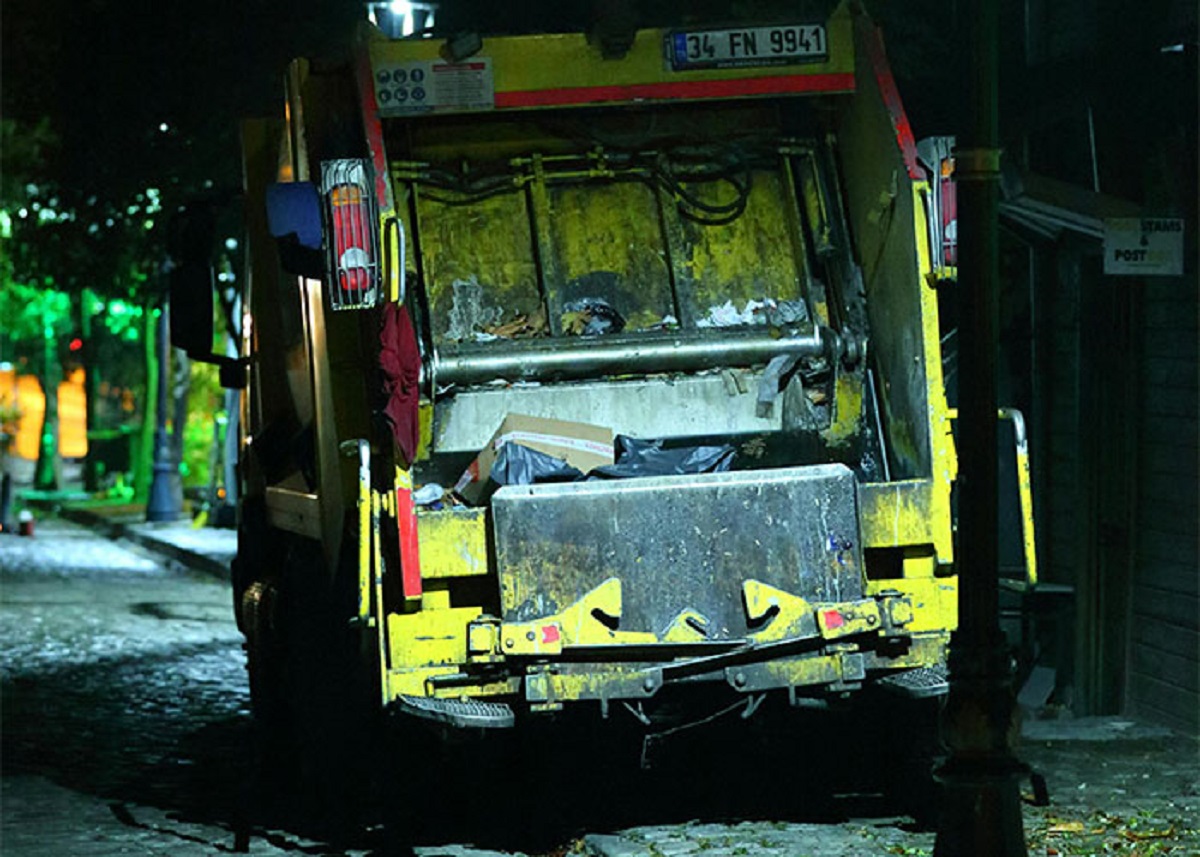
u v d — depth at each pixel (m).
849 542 12.27
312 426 14.27
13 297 69.19
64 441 112.19
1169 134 15.45
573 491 12.09
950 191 12.47
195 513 52.88
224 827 14.05
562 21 21.83
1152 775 14.43
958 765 9.87
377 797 14.05
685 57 13.52
